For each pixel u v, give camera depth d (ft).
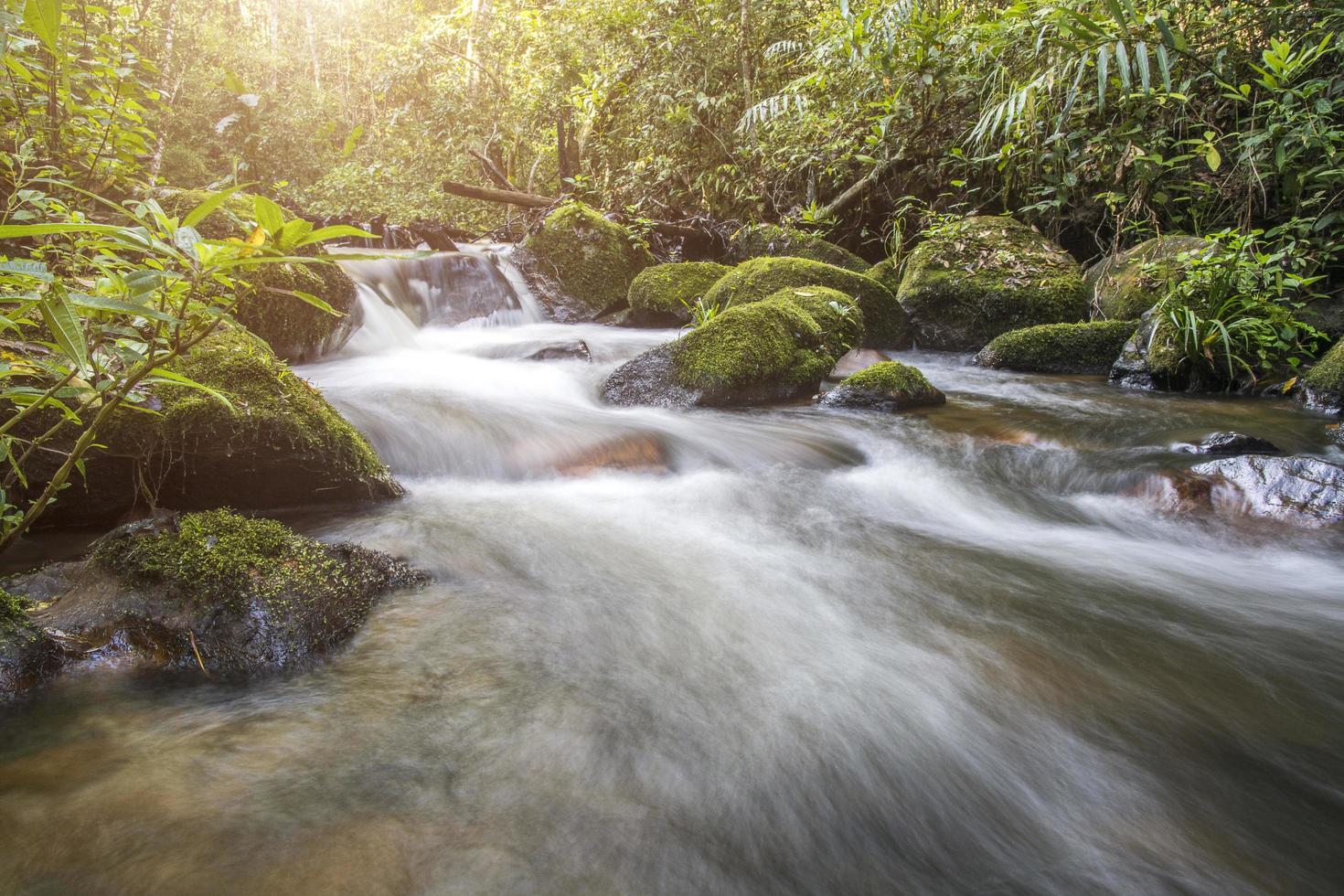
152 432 9.12
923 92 28.02
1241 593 9.11
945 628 8.00
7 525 7.52
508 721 5.99
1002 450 14.25
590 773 5.48
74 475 8.99
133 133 13.82
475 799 5.13
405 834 4.77
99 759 5.27
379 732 5.76
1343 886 4.81
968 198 30.96
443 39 51.37
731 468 13.50
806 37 34.06
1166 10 21.88
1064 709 6.60
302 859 4.50
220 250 4.36
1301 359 19.43
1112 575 9.59
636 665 6.97
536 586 8.46
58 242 10.54
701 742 5.91
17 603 6.27
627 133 38.27
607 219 29.58
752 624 7.89
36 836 4.54
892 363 17.93
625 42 36.76
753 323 17.93
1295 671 7.31
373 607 7.52
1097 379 21.13
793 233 30.14
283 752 5.46
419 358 19.47
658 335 25.29
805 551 10.06
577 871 4.62
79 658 6.17
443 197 49.29
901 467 13.84
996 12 27.68
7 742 5.38
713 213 35.50
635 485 12.54
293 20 87.76
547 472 12.69
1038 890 4.73
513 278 27.81
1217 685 7.04
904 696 6.68
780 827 5.13
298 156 56.85
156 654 6.34
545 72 41.75
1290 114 19.77
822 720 6.27
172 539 6.94
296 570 7.07
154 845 4.53
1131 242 26.89
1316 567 9.89
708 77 34.81
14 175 10.46
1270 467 11.66
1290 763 5.96
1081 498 12.67
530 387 17.34
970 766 5.84
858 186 31.86
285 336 17.40
